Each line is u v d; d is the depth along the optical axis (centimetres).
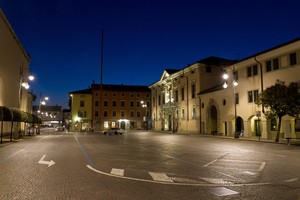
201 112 5194
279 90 2794
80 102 8500
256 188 801
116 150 2012
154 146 2398
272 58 3425
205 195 719
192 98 5538
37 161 1374
